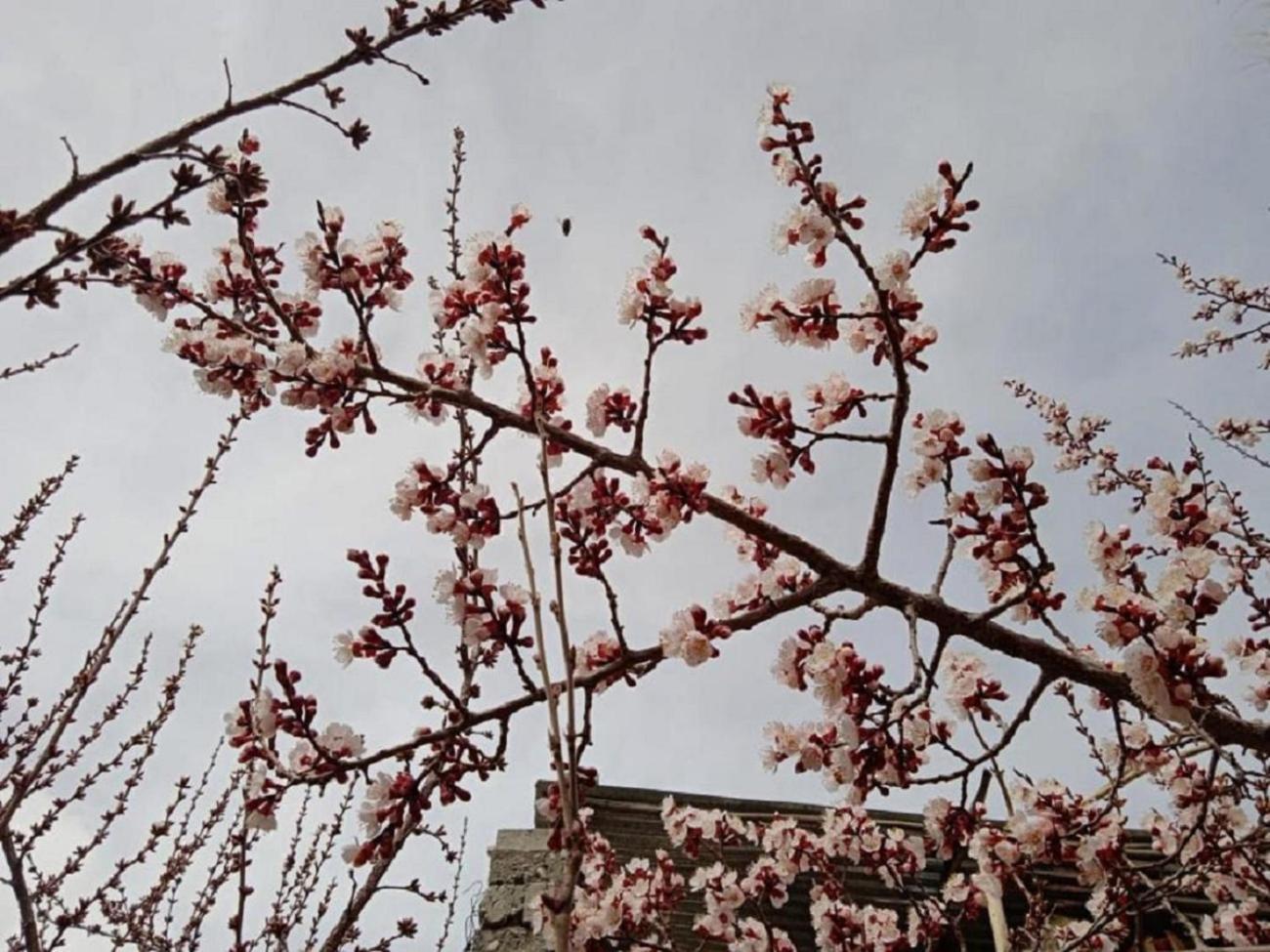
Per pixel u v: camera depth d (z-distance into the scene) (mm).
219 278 3840
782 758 3730
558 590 1651
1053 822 4008
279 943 3549
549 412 3775
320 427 3613
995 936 4883
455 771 3049
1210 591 2891
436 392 3619
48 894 4098
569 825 1458
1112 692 3277
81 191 2146
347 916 2932
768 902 5508
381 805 2979
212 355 3545
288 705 2902
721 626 3258
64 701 3998
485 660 3586
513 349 3445
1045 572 3275
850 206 3369
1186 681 2826
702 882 4789
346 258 3570
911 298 3471
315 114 2652
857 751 3312
